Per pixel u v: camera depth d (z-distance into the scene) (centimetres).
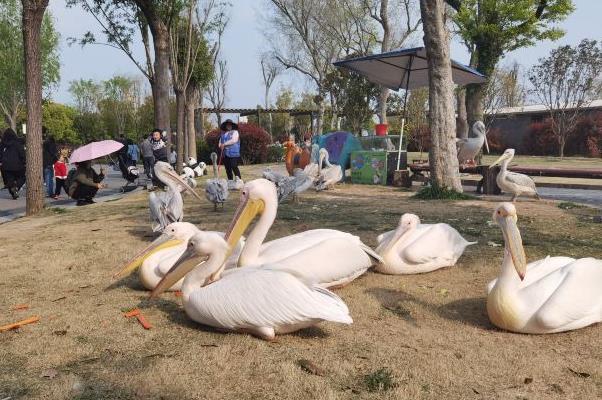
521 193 1083
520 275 389
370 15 3362
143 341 391
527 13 2405
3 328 416
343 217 898
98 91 7669
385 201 1125
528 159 3212
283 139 4253
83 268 612
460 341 393
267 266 416
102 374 337
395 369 345
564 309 390
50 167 1564
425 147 3697
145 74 1809
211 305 392
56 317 446
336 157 1712
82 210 1144
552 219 858
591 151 3594
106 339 396
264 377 333
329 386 320
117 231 831
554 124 3616
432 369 345
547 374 341
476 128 1538
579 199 1247
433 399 309
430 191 1168
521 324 399
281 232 773
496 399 310
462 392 317
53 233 843
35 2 1109
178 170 1798
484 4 2456
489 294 416
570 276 405
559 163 2661
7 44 4372
